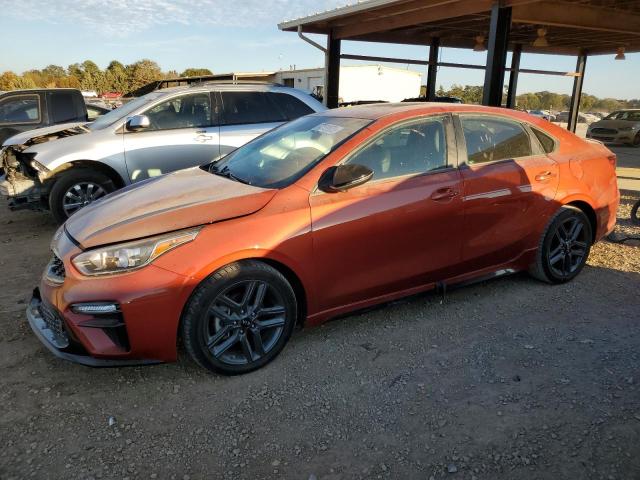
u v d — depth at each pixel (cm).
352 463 248
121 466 246
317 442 262
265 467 246
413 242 364
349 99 3800
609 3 1050
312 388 307
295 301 332
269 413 285
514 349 348
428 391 303
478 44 1471
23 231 663
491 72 898
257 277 311
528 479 235
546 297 429
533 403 290
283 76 3588
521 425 272
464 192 379
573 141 460
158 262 289
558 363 330
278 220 316
